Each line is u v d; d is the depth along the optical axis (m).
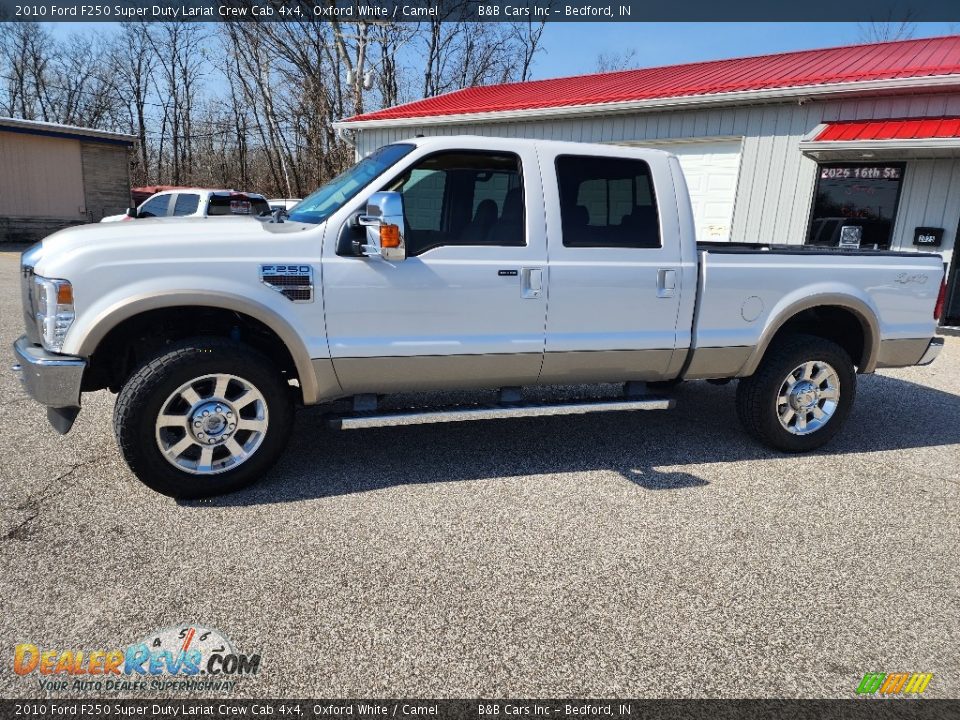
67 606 2.58
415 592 2.76
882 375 7.15
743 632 2.58
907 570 3.08
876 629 2.63
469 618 2.60
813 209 10.30
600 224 4.01
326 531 3.23
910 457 4.61
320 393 3.65
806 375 4.53
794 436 4.54
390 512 3.46
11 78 40.53
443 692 2.22
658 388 4.66
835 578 2.99
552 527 3.36
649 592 2.82
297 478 3.83
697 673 2.35
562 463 4.23
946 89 9.05
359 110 24.36
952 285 9.54
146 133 41.28
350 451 4.28
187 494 3.44
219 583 2.77
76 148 20.06
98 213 20.91
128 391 3.25
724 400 5.88
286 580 2.81
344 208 3.56
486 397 5.43
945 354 8.23
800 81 10.21
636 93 12.09
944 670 2.41
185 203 13.40
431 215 3.75
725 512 3.62
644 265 4.05
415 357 3.72
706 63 15.59
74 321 3.18
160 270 3.24
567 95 13.98
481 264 3.73
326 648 2.41
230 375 3.42
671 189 4.15
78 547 3.00
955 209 9.22
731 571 3.01
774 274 4.34
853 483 4.10
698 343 4.24
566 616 2.64
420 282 3.62
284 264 3.40
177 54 39.41
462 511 3.50
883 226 9.77
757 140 10.67
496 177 3.82
